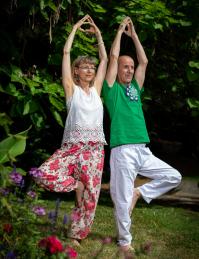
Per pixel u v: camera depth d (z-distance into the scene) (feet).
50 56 20.97
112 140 16.48
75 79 16.81
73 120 16.20
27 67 21.59
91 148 16.30
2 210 12.28
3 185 12.24
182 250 16.83
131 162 16.34
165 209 23.13
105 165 28.71
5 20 20.89
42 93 19.90
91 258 15.16
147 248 13.02
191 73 23.36
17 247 11.82
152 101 26.00
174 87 24.43
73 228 16.15
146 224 19.83
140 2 22.12
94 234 17.85
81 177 16.24
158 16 22.13
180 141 35.47
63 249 11.43
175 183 16.85
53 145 25.22
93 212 16.31
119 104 16.67
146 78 24.68
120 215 16.22
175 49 24.85
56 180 16.01
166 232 18.86
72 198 24.57
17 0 19.76
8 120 12.96
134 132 16.52
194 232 19.16
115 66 16.96
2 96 20.93
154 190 16.84
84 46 21.26
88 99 16.30
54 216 12.87
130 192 16.33
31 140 23.36
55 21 20.04
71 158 16.21
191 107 23.44
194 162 37.29
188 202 25.53
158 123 29.73
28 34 21.09
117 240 16.83
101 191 26.78
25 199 13.51
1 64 19.52
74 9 21.40
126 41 24.18
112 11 23.38
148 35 22.82
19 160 23.40
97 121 16.42
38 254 11.81
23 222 12.48
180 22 23.06
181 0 23.86
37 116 19.92
